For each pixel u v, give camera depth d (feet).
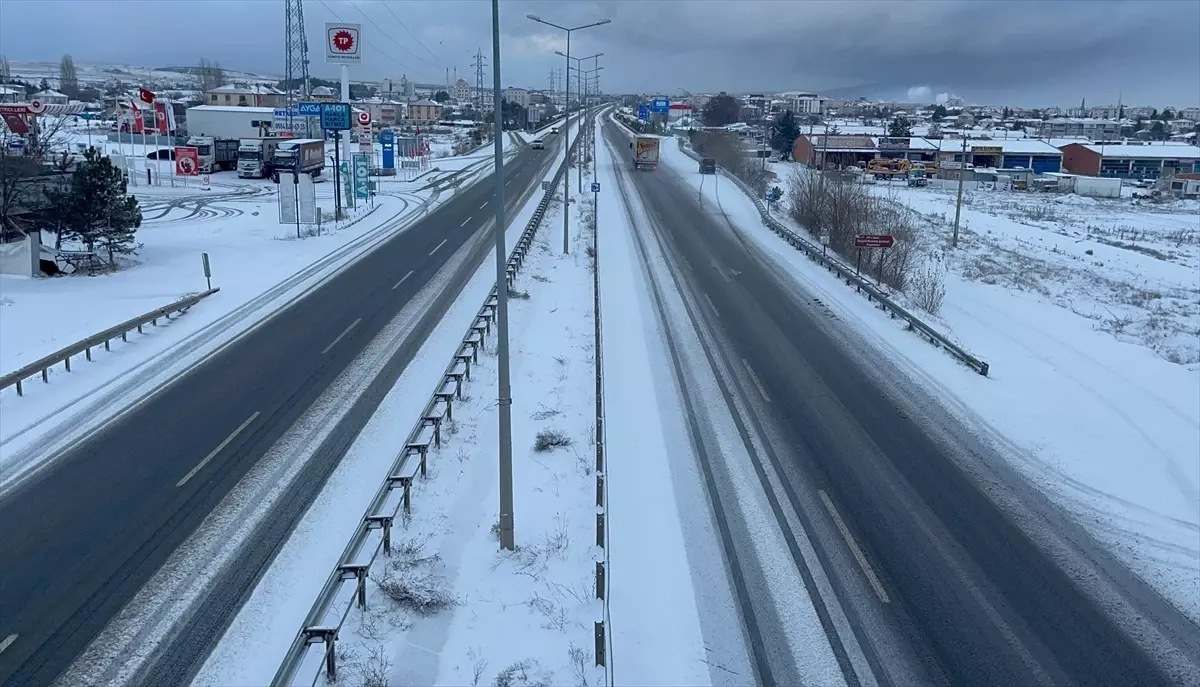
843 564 42.06
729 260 128.36
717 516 46.75
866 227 132.36
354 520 45.80
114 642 34.91
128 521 44.88
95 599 37.81
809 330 88.84
